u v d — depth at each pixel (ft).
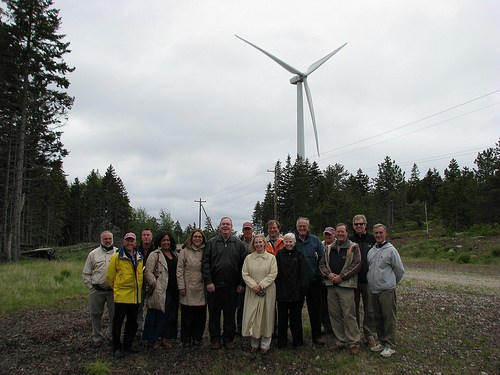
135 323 17.66
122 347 17.48
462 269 58.34
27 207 100.42
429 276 47.44
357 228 19.70
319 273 19.16
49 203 152.97
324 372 14.73
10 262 61.57
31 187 91.09
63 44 68.74
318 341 18.49
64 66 68.85
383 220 160.66
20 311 25.59
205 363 15.99
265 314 17.37
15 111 66.18
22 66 64.39
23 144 66.64
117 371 14.99
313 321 18.81
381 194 178.70
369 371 14.52
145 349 18.01
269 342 17.33
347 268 17.12
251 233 24.03
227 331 18.31
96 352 17.34
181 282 18.16
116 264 17.12
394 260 16.83
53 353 16.99
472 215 130.00
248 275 17.80
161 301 17.70
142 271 18.02
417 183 246.27
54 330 20.65
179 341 19.65
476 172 177.58
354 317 17.08
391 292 16.63
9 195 88.12
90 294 18.26
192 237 19.01
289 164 200.75
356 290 19.11
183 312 18.40
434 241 112.27
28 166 83.15
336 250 17.90
